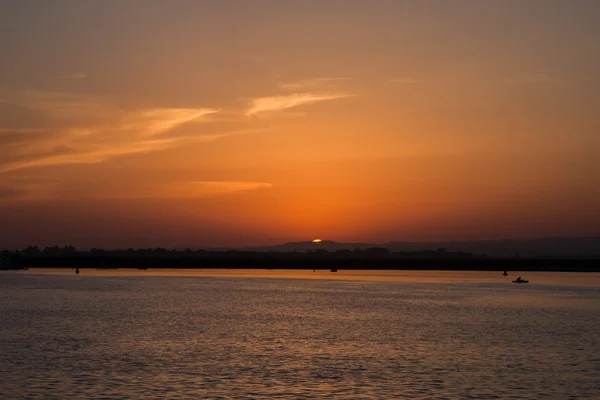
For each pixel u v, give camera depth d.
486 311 103.19
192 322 82.56
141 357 53.44
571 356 55.78
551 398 40.28
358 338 67.25
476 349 59.75
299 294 151.00
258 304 116.94
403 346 61.47
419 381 44.75
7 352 55.56
